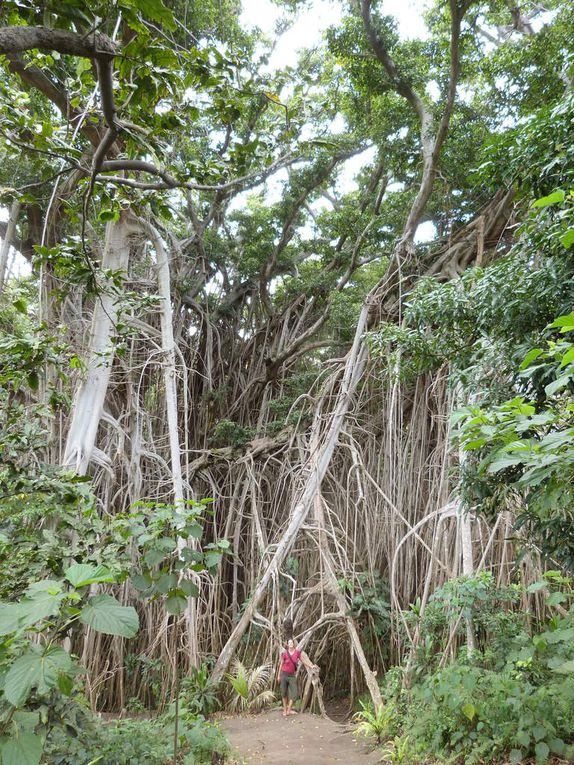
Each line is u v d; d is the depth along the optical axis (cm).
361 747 668
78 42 293
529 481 248
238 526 1200
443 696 554
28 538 394
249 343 1505
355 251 1411
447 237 1188
